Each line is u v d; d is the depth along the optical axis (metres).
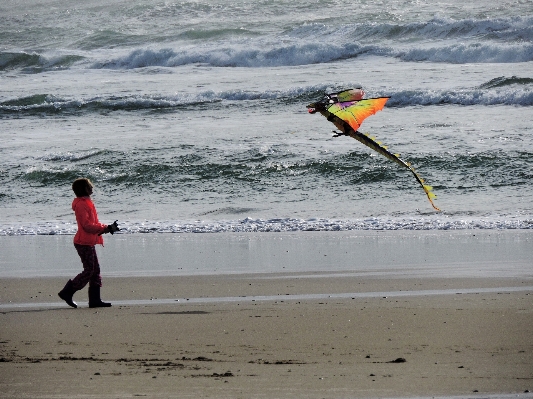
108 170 92.62
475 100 116.81
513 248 52.09
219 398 20.70
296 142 100.81
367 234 60.88
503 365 23.62
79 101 135.12
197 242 59.56
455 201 74.62
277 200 79.25
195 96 135.00
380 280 42.28
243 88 142.12
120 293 40.25
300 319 31.58
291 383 22.03
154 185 87.81
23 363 24.92
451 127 103.25
